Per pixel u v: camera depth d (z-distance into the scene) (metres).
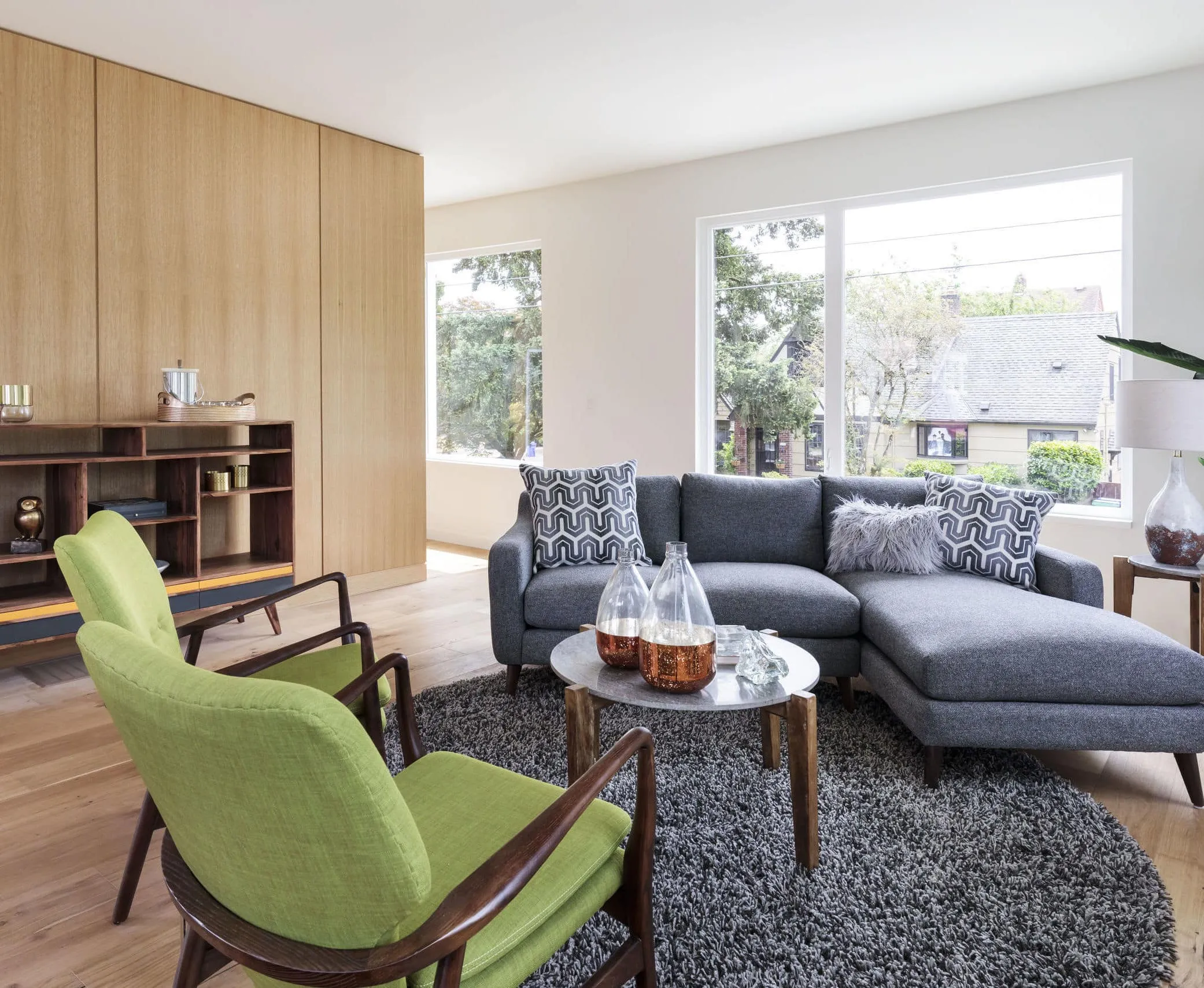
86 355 3.74
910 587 3.10
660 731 2.81
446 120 4.57
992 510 3.33
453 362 6.79
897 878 1.92
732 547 3.75
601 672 2.16
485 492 6.50
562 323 5.92
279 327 4.49
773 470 5.19
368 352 4.95
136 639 1.02
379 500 5.06
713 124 4.61
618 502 3.65
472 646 3.90
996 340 4.43
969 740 2.36
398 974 0.93
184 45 3.62
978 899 1.84
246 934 1.01
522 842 1.06
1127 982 1.58
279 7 3.26
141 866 1.79
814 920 1.77
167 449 4.02
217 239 4.20
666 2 3.23
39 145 3.56
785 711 1.99
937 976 1.60
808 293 4.99
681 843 2.08
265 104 4.34
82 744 2.75
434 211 6.64
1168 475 3.93
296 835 0.90
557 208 5.89
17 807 2.31
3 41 3.45
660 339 5.47
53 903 1.86
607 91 4.13
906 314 4.68
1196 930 1.76
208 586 3.81
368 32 3.49
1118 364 4.10
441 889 1.21
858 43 3.58
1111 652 2.36
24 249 3.53
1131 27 3.43
